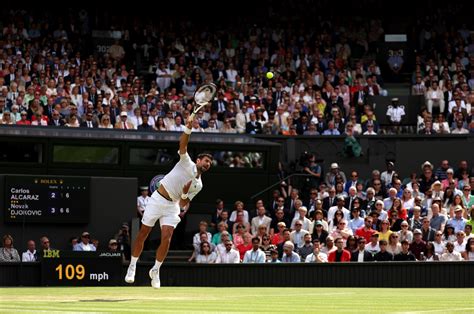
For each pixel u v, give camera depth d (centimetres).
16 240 3919
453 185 4450
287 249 3738
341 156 5241
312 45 6347
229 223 4309
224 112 5409
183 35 6325
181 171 2245
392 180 4675
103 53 6075
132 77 5688
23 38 5838
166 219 2269
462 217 4147
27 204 3922
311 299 2066
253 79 5838
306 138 5234
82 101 5209
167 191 2245
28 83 5369
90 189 4009
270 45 6278
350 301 1991
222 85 5641
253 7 6738
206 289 2797
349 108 5697
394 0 6719
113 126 5112
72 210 3978
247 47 6241
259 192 4822
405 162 5238
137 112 5200
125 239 3959
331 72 6009
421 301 2017
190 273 3400
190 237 4606
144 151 4647
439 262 3450
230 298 2088
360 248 3750
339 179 4550
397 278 3447
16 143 4481
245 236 4028
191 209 4697
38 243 3947
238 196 4800
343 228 4047
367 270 3441
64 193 3969
